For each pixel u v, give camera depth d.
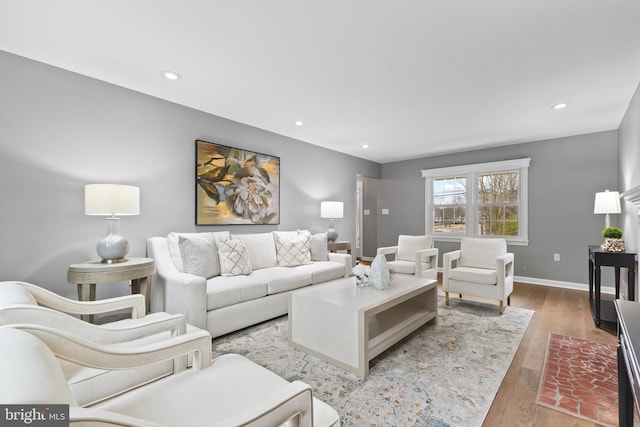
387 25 1.90
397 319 2.62
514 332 2.70
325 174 5.14
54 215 2.47
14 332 0.74
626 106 3.21
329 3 1.71
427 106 3.24
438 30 1.95
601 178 4.15
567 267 4.41
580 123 3.79
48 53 2.27
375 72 2.51
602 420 1.55
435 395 1.76
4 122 2.26
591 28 1.90
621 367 1.22
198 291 2.36
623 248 2.96
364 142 4.79
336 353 2.10
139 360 1.04
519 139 4.58
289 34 2.01
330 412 0.99
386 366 2.09
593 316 3.10
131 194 2.48
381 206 6.56
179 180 3.25
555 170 4.51
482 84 2.72
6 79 2.26
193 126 3.36
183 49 2.20
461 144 4.89
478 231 5.28
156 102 3.06
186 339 1.16
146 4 1.72
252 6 1.74
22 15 1.82
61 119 2.50
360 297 2.28
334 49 2.18
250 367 1.20
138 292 2.57
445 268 3.57
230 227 3.74
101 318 2.73
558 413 1.61
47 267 2.44
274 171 4.23
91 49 2.21
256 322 2.80
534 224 4.68
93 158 2.67
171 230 3.19
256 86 2.80
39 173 2.40
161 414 0.92
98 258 2.71
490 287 3.24
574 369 2.06
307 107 3.30
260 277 2.97
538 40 2.04
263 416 0.72
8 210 2.28
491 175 5.16
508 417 1.58
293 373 2.00
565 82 2.66
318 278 3.49
